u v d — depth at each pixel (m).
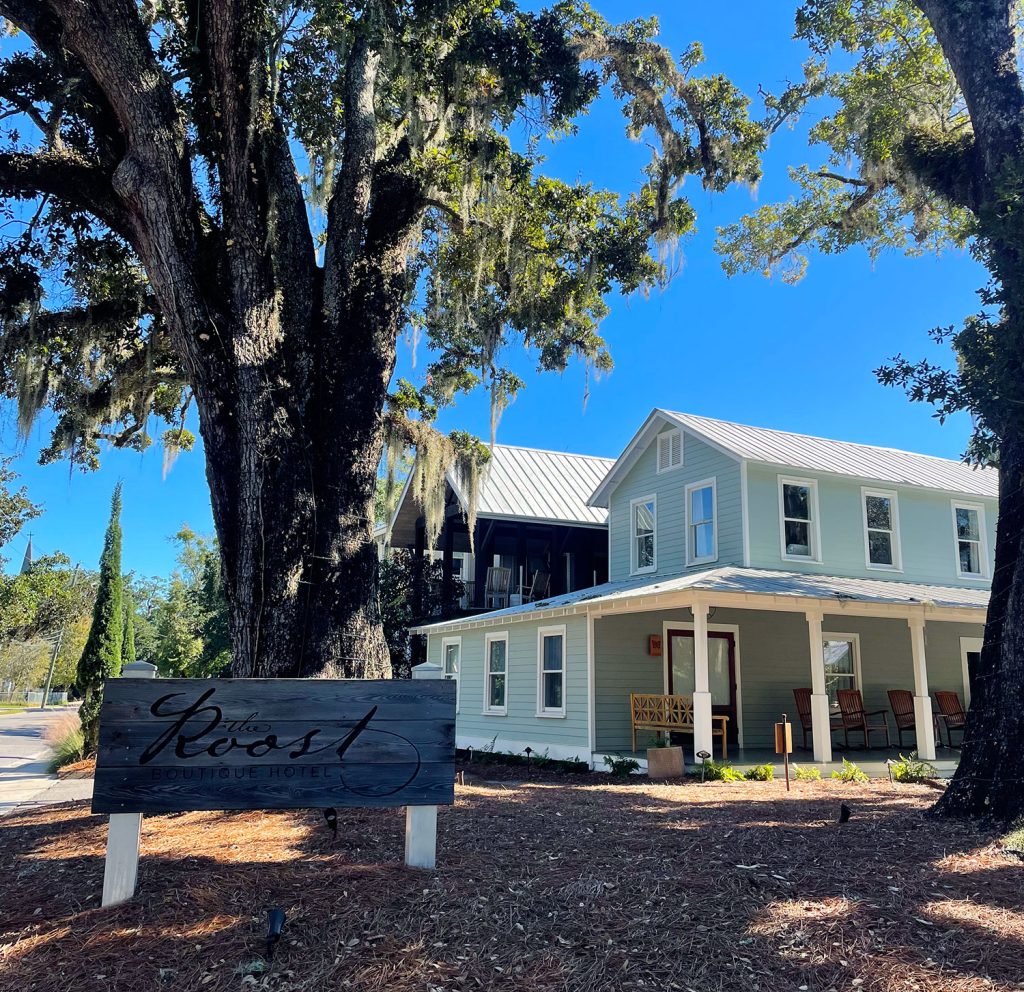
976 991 3.52
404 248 9.52
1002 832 6.06
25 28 8.45
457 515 22.05
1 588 32.47
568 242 11.06
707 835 6.14
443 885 4.66
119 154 8.62
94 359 11.33
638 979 3.65
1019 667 6.50
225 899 4.43
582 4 10.06
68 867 5.42
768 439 17.59
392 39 8.76
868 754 15.06
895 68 12.19
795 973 3.70
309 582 7.85
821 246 14.90
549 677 16.09
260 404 7.84
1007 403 6.44
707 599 12.54
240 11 7.92
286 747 4.81
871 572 16.62
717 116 10.51
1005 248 6.69
